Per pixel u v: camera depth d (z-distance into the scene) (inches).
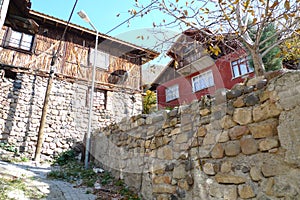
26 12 177.0
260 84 68.4
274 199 55.9
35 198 85.1
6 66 236.4
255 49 114.3
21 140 217.3
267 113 63.3
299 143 53.3
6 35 247.4
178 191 86.5
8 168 127.0
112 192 109.6
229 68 291.9
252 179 62.6
